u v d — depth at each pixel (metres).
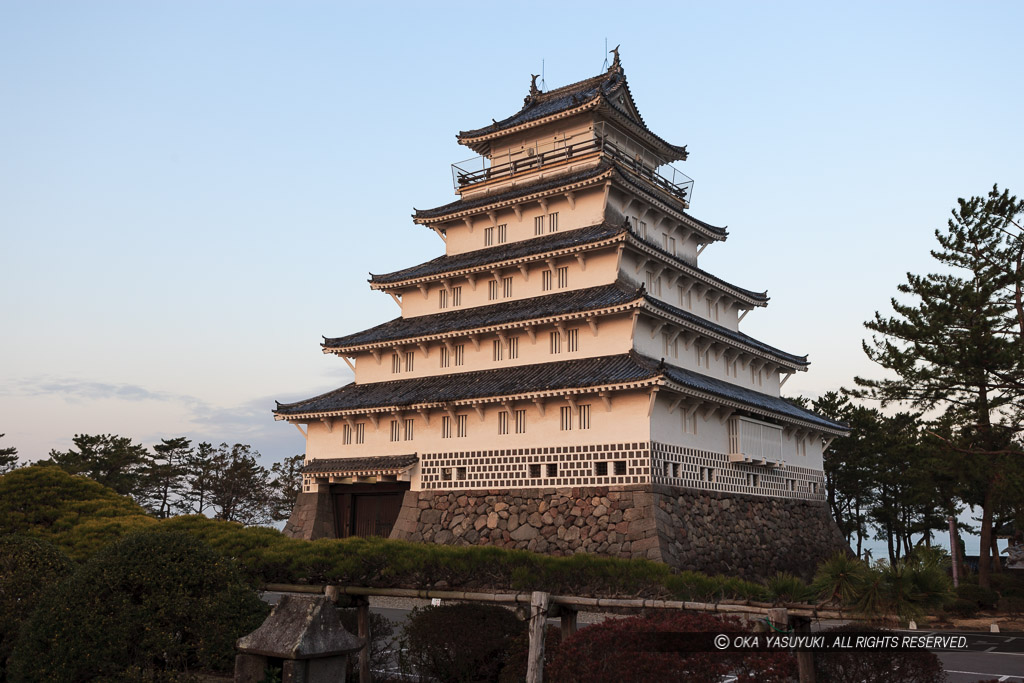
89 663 18.05
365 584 22.48
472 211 58.09
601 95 57.19
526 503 46.50
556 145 60.53
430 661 22.41
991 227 51.94
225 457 93.25
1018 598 51.81
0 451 82.56
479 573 21.69
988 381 52.16
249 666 17.19
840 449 79.94
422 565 21.70
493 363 52.09
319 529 54.53
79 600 18.70
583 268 51.31
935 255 54.00
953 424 53.78
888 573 14.20
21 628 19.06
